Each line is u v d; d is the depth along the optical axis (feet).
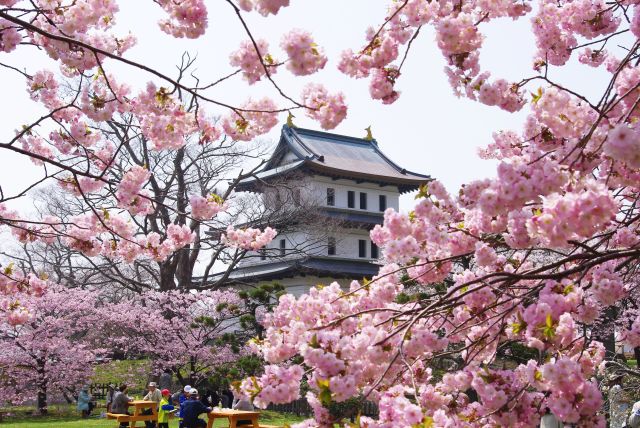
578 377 12.87
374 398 15.52
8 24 19.85
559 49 20.38
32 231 26.30
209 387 86.12
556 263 15.07
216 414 50.47
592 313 13.41
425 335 15.83
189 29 19.85
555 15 19.95
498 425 14.60
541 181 13.07
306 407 84.43
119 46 23.93
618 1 19.60
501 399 14.26
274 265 149.48
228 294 93.86
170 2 19.85
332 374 13.43
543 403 14.37
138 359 113.80
